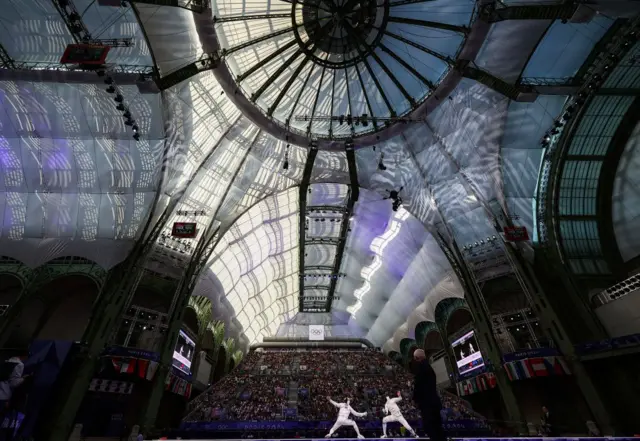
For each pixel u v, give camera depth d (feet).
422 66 97.14
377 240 143.95
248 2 85.25
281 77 100.63
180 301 97.76
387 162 112.88
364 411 110.73
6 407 30.19
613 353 70.13
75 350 74.95
